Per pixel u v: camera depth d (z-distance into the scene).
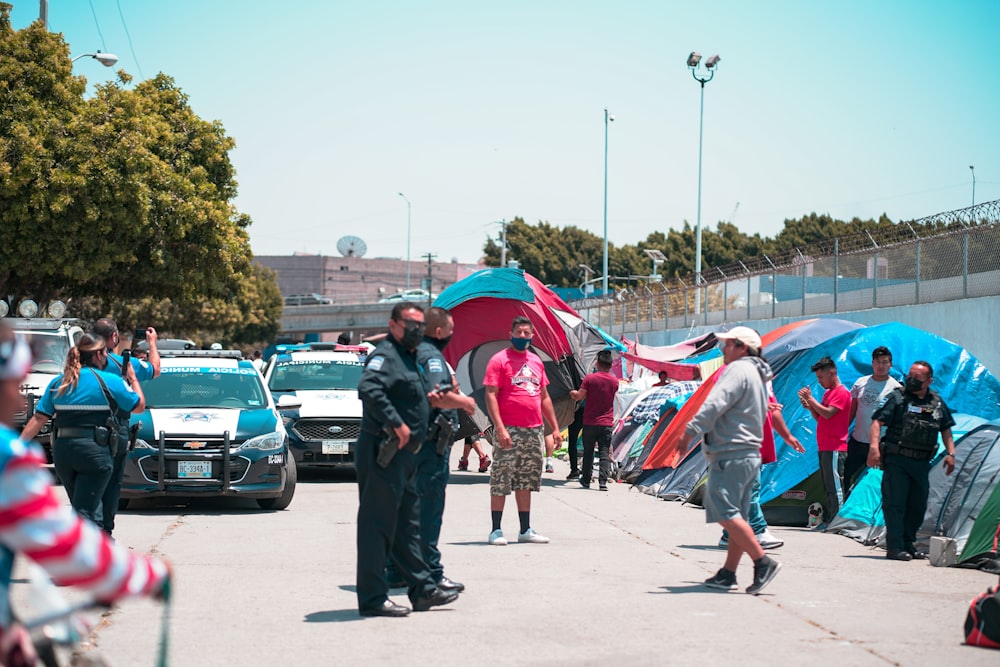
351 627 7.13
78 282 35.03
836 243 29.56
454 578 9.02
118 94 32.97
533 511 14.13
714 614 7.62
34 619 3.17
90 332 9.27
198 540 11.05
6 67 30.91
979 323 22.62
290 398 15.05
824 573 9.59
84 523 2.98
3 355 3.01
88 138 31.22
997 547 9.77
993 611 6.65
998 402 14.27
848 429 12.73
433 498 8.11
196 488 13.06
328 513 13.59
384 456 7.29
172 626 7.11
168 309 61.69
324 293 162.50
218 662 6.17
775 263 33.97
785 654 6.45
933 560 10.16
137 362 10.36
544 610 7.72
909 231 26.59
